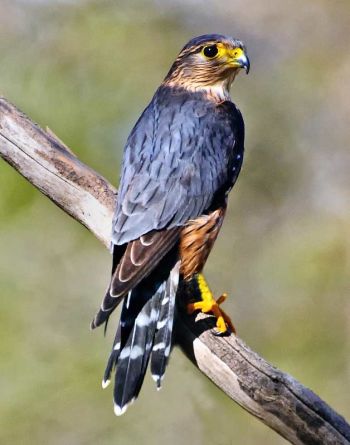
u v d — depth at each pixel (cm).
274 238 1658
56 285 1488
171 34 1670
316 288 1575
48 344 1448
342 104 1758
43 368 1432
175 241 1056
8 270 1471
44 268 1489
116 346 1020
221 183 1119
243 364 988
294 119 1750
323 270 1588
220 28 1775
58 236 1496
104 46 1591
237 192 1698
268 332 1558
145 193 1068
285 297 1579
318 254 1602
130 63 1600
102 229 1106
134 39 1619
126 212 1055
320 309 1557
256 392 977
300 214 1681
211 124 1143
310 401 963
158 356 1012
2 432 1404
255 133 1736
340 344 1526
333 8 1792
